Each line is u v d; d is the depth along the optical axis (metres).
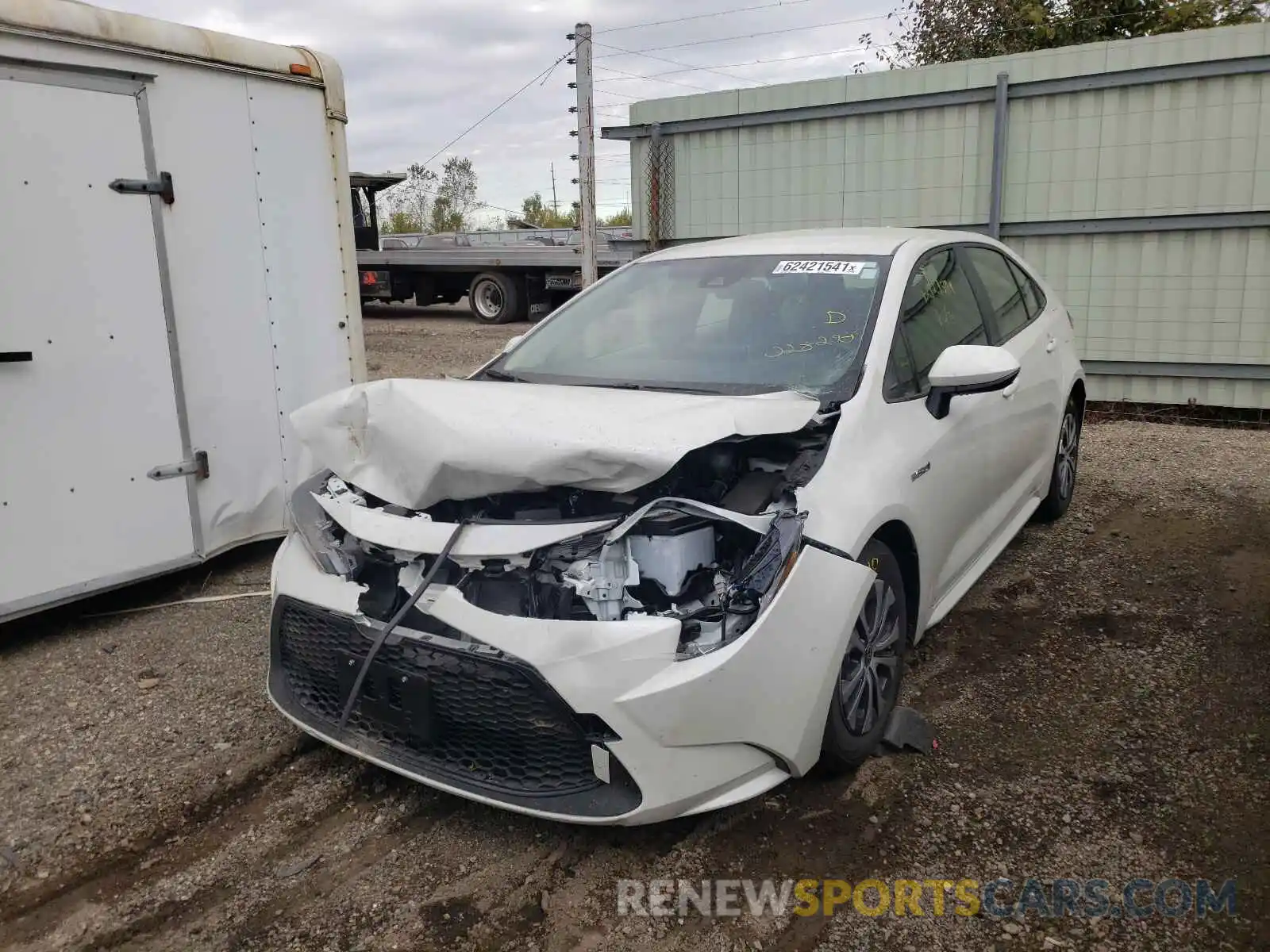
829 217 10.02
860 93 9.57
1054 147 8.88
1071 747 3.35
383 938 2.55
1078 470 6.89
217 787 3.26
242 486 5.30
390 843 2.95
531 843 2.93
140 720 3.71
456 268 19.09
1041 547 5.33
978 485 4.04
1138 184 8.59
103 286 4.54
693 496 2.91
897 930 2.52
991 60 8.91
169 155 4.78
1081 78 8.59
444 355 13.35
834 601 2.84
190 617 4.72
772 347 3.69
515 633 2.58
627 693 2.51
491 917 2.61
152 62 4.66
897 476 3.25
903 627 3.38
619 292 4.36
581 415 2.88
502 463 2.71
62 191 4.36
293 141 5.39
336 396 3.25
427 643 2.74
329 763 3.40
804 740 2.80
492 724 2.70
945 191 9.41
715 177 10.55
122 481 4.69
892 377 3.55
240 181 5.13
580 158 11.32
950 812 2.99
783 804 3.06
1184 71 8.20
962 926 2.53
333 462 3.16
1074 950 2.43
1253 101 8.06
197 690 3.95
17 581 4.34
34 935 2.60
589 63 11.11
